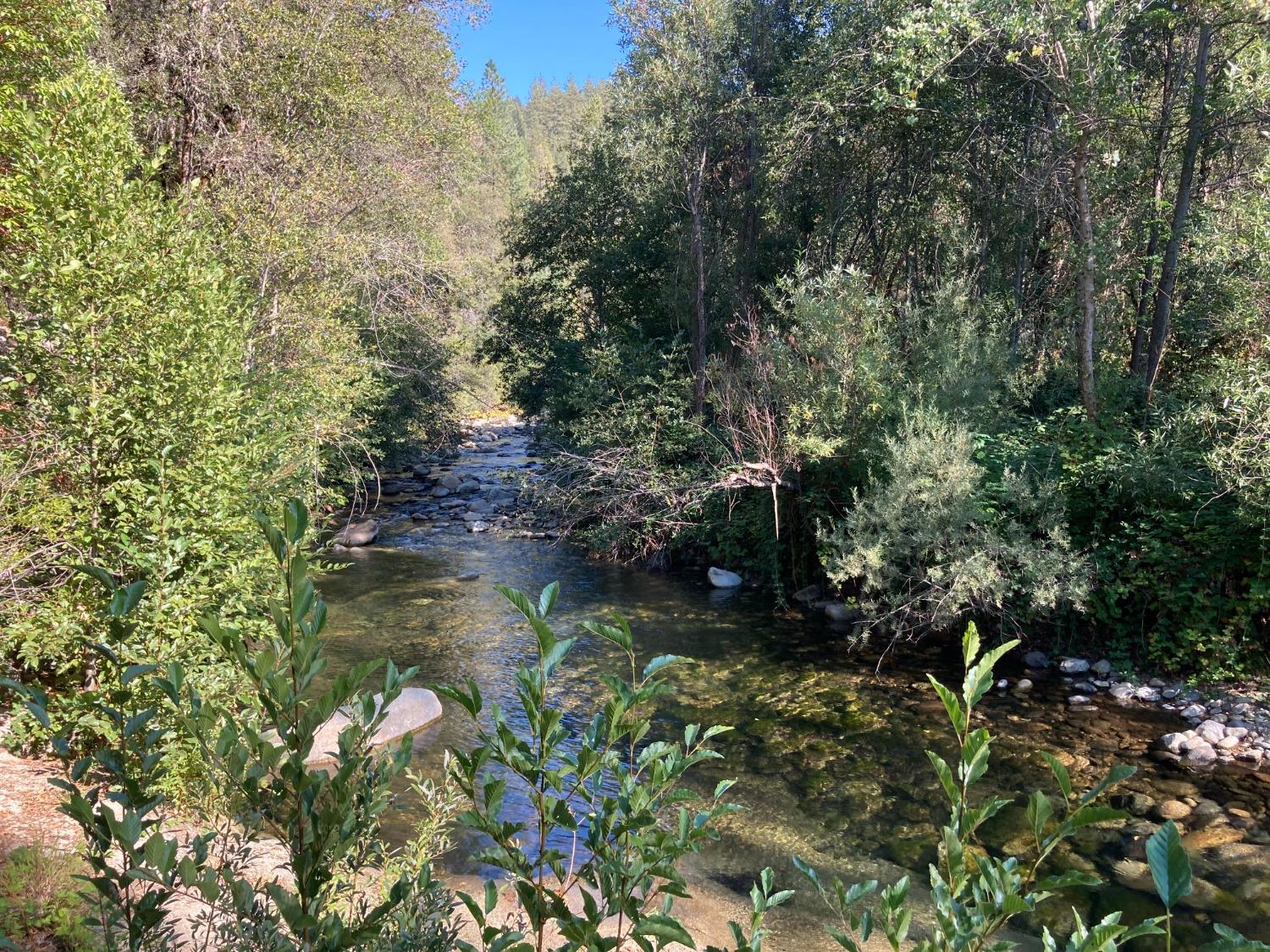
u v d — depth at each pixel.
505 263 32.12
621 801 1.46
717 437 16.05
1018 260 15.52
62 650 5.93
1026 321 15.30
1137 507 10.38
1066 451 11.03
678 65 18.72
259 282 12.10
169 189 14.19
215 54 13.46
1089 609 10.58
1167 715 9.24
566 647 1.42
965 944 1.24
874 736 8.88
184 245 7.28
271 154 13.43
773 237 19.16
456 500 23.62
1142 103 13.52
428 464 28.73
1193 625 9.97
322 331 12.61
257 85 13.89
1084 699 9.70
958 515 10.59
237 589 6.10
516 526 20.53
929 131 16.02
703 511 16.33
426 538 19.56
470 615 13.24
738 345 16.91
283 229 12.20
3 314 6.67
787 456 13.57
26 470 6.03
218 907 1.60
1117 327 14.12
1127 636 10.62
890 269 19.31
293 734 1.35
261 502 7.02
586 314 25.16
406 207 15.64
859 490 13.26
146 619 5.31
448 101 17.77
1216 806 7.21
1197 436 10.13
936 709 9.55
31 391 6.45
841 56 15.38
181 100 14.12
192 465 6.36
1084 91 11.26
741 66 19.11
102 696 1.49
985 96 14.88
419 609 13.57
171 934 1.61
